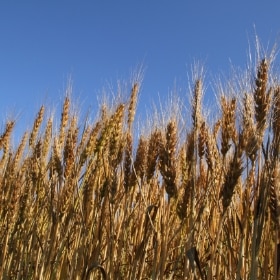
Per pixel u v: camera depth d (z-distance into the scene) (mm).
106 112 701
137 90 690
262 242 522
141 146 623
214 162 572
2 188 823
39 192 739
